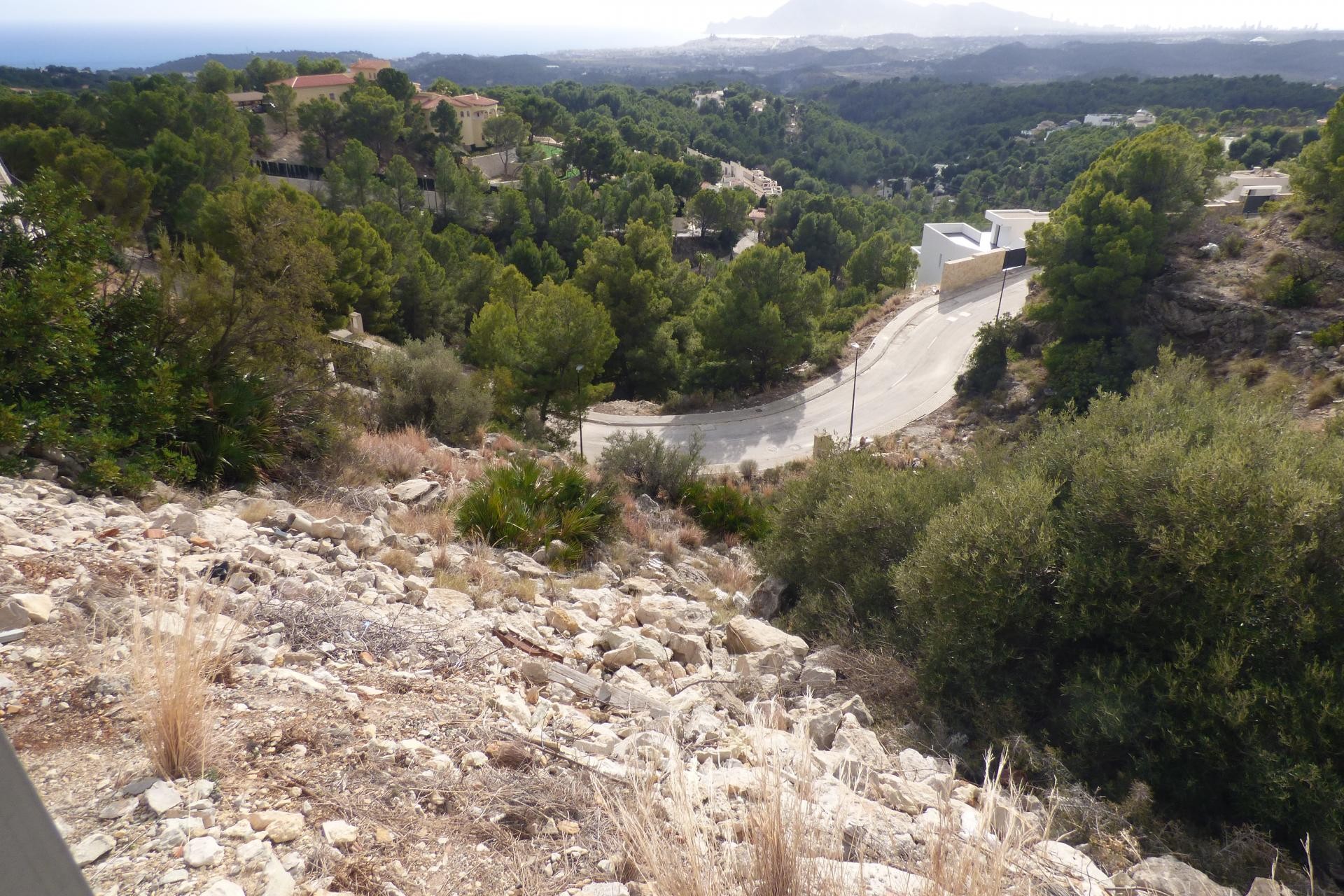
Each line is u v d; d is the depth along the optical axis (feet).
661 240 146.72
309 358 32.86
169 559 15.08
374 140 305.53
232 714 10.00
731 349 131.85
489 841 8.86
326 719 10.47
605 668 17.84
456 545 26.40
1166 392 26.40
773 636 22.63
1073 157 490.08
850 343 152.76
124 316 25.31
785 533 32.96
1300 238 103.55
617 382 137.49
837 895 7.35
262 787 8.70
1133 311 111.65
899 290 206.90
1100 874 11.13
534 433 75.31
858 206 333.21
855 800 11.03
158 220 153.69
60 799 7.80
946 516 21.91
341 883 7.55
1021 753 16.84
